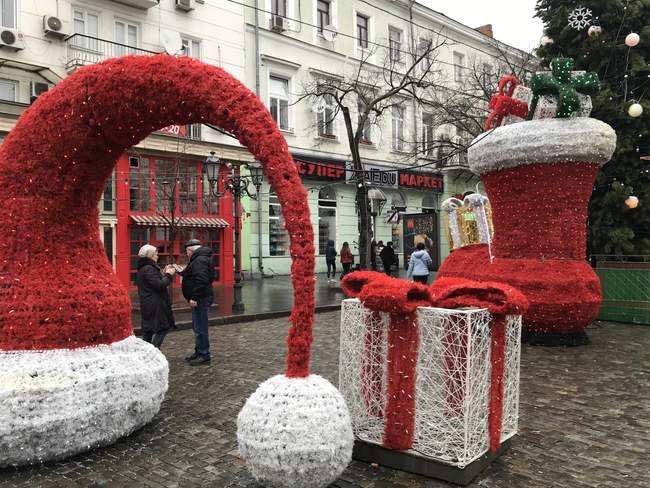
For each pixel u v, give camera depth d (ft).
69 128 12.62
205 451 12.91
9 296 12.81
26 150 13.00
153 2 50.85
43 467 11.99
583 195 24.82
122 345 13.96
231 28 59.26
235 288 36.40
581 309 24.09
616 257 35.17
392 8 76.64
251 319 34.50
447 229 30.58
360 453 12.14
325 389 9.95
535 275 24.40
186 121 12.34
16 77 44.83
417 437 11.41
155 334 22.27
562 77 24.14
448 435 11.10
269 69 63.67
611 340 26.35
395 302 10.87
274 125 10.63
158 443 13.41
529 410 15.67
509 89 26.99
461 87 76.59
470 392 10.93
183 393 17.94
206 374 20.51
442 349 11.22
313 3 68.18
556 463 12.00
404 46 77.87
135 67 11.89
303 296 10.07
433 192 83.87
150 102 11.97
